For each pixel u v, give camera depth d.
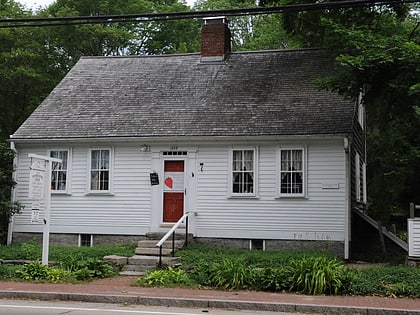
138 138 20.25
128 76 23.89
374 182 29.92
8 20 13.55
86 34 34.44
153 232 20.02
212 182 19.95
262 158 19.59
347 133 18.33
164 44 41.03
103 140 20.56
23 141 21.16
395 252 19.22
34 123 21.81
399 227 30.62
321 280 12.36
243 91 21.61
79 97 22.97
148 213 20.38
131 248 18.78
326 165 18.91
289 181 19.28
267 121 19.75
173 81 23.08
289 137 18.91
